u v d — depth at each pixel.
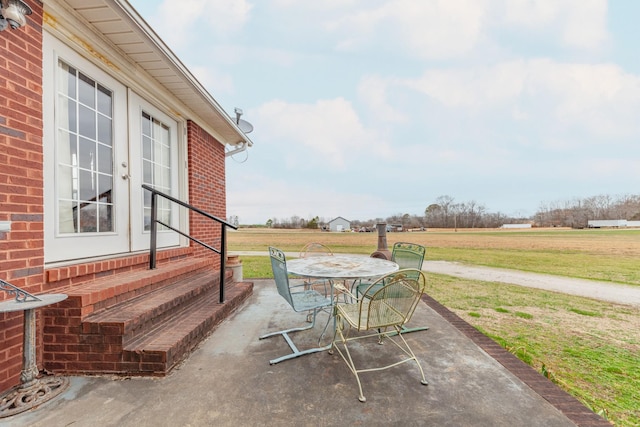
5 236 1.93
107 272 2.79
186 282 3.58
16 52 2.05
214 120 4.93
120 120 3.22
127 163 3.31
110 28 2.67
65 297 1.88
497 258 11.73
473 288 6.02
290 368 2.31
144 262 3.34
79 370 2.15
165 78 3.54
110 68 2.98
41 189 2.19
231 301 3.62
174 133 4.33
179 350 2.35
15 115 2.03
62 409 1.77
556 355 2.87
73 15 2.47
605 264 9.88
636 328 3.65
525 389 2.02
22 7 1.72
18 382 1.99
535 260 11.04
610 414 1.96
